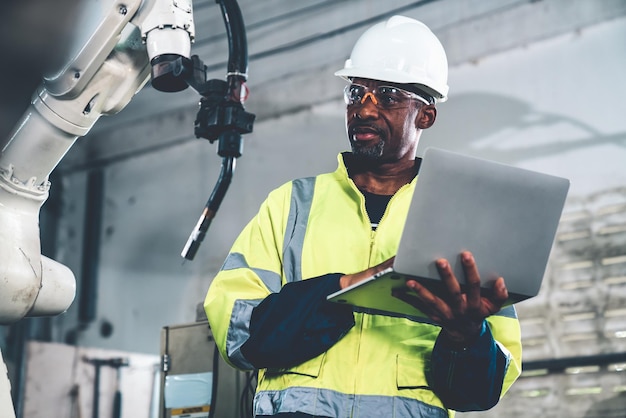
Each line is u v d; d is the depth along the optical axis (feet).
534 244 5.46
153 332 21.85
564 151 17.79
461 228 5.27
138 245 22.71
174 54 7.54
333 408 5.86
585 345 16.79
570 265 17.30
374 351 6.03
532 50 18.54
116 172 23.61
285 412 5.87
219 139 7.91
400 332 6.10
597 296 16.89
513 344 6.30
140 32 7.70
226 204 21.47
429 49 6.97
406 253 5.18
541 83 18.33
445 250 5.27
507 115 18.51
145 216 22.82
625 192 17.04
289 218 6.61
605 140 17.47
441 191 5.17
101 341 22.39
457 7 19.38
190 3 7.80
